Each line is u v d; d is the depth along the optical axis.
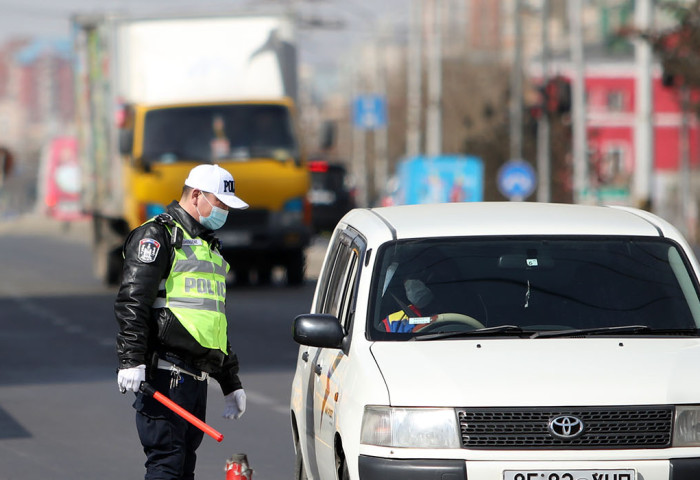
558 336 17.41
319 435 18.42
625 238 18.92
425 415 16.00
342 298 19.00
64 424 29.89
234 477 16.73
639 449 15.88
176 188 60.16
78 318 53.34
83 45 70.88
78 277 77.00
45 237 139.50
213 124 61.28
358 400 16.42
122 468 24.94
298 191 62.34
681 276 18.48
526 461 15.77
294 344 43.72
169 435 17.55
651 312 18.00
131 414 31.31
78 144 74.25
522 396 15.96
